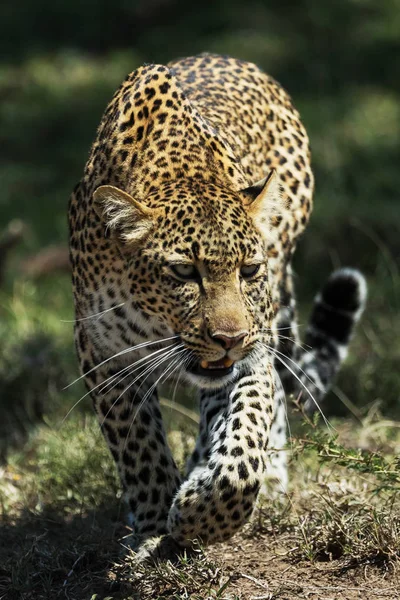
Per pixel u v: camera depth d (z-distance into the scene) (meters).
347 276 11.57
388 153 21.06
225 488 7.47
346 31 27.92
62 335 15.02
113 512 9.60
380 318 14.91
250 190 8.34
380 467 8.02
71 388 13.34
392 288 15.75
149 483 8.54
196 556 8.02
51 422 12.27
